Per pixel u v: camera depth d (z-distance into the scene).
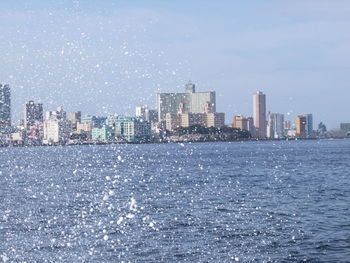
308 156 153.88
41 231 32.03
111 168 97.44
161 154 162.25
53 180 71.50
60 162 114.56
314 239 29.64
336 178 75.50
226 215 38.56
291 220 36.22
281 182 69.06
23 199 49.25
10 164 107.88
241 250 27.11
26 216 38.03
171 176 79.81
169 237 30.30
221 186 63.00
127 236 30.61
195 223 35.03
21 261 25.17
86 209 41.91
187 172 88.75
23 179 73.19
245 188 60.47
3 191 57.09
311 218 37.12
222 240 29.52
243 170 94.75
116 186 62.81
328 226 33.78
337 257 25.81
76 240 29.48
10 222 35.41
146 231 32.12
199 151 198.88
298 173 86.56
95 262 24.92
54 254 26.31
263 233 31.48
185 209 41.88
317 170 93.38
